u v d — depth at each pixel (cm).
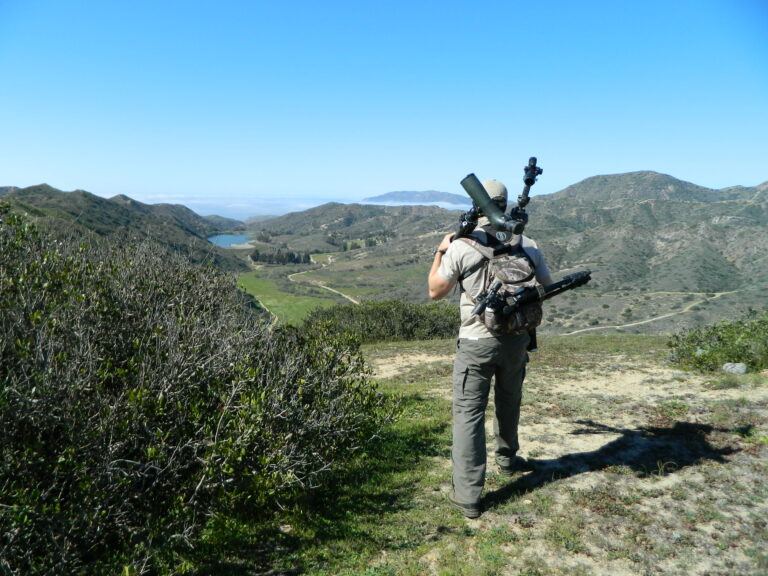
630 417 512
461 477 335
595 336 1452
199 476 320
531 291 305
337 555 305
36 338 326
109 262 555
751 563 276
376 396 493
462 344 326
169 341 374
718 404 529
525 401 579
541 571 276
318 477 397
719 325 848
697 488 357
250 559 301
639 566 278
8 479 255
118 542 292
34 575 240
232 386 378
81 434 288
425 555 300
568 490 362
